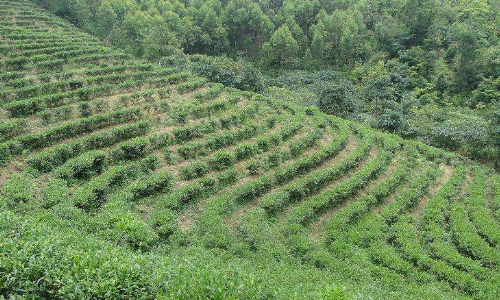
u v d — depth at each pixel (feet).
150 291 38.17
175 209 78.43
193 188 82.99
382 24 227.81
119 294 37.32
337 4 265.34
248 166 96.12
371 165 103.35
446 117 155.43
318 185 94.38
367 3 258.57
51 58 150.51
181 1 273.95
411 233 78.89
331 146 111.34
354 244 75.05
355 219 83.61
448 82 191.11
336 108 156.25
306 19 257.14
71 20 224.53
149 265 41.86
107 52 169.07
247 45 256.52
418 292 62.08
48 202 69.82
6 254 39.40
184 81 150.00
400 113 148.15
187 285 37.50
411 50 209.77
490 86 176.14
